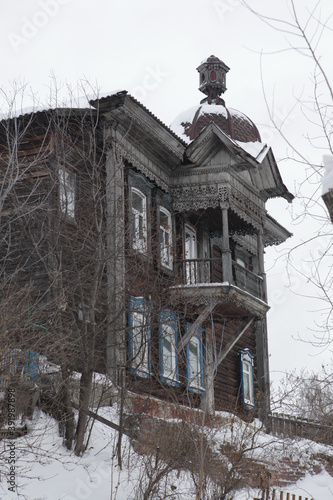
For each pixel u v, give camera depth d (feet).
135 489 53.42
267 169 92.38
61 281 58.65
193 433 53.26
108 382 61.87
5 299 52.37
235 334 87.56
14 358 50.08
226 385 92.07
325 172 33.99
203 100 100.78
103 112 73.87
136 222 78.89
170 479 55.16
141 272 74.33
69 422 56.49
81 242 66.33
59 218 62.54
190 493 54.90
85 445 57.52
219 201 84.12
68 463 54.24
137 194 79.82
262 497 59.82
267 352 100.27
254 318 88.22
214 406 84.58
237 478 57.26
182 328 80.84
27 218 66.39
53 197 67.51
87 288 65.10
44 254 66.23
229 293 80.28
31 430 54.19
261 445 62.23
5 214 64.85
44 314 55.47
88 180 68.64
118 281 68.49
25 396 54.70
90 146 66.33
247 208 89.40
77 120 69.21
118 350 67.51
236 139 94.94
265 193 94.48
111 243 68.54
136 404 64.85
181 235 86.74
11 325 52.34
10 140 72.08
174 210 85.30
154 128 79.36
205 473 53.06
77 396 62.75
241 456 56.75
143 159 80.43
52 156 67.21
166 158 83.87
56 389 57.21
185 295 79.00
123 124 76.07
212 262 92.38
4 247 68.03
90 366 57.21
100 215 67.15
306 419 82.89
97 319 67.67
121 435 55.98
